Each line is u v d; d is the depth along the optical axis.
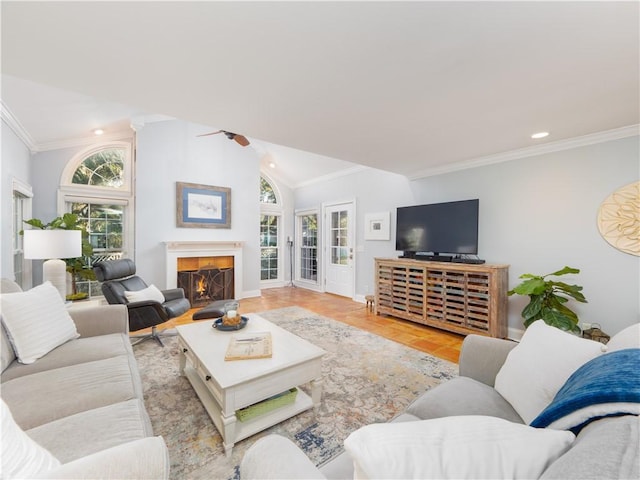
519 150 3.13
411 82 1.76
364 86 1.80
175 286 4.55
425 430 0.60
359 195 5.23
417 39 1.36
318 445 1.57
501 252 3.37
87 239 3.96
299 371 1.78
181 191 4.70
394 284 4.00
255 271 5.63
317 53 1.46
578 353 1.10
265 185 6.63
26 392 1.29
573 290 2.62
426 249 3.92
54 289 1.96
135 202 4.35
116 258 4.51
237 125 2.45
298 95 1.91
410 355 2.79
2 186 2.78
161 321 2.95
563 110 2.16
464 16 1.21
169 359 2.65
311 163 5.66
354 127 2.49
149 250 4.45
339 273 5.70
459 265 3.31
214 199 5.05
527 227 3.16
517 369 1.24
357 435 0.59
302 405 1.84
